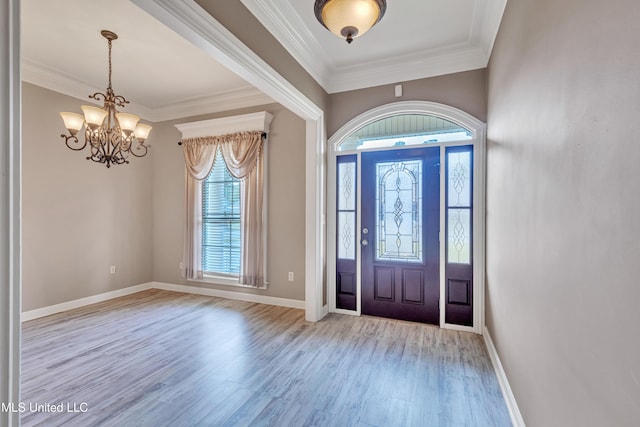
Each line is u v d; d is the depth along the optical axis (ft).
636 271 2.46
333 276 12.39
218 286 14.78
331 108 12.35
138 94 14.02
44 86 12.01
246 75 7.80
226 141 14.02
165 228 16.06
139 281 15.72
